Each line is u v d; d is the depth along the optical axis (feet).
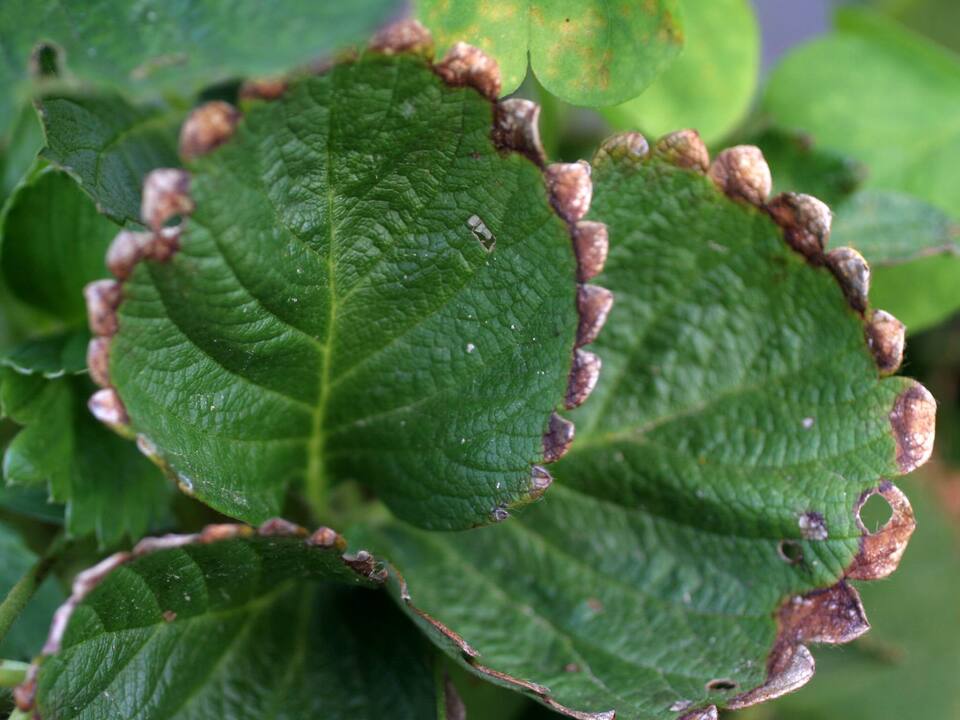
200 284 0.76
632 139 0.81
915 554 1.04
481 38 0.82
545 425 0.78
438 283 0.80
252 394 0.81
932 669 1.01
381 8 0.69
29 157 0.91
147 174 0.86
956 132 1.06
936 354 1.07
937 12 1.18
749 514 0.84
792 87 1.07
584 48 0.83
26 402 0.85
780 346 0.84
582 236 0.77
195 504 0.90
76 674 0.76
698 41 0.97
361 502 0.90
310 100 0.74
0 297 0.93
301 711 0.82
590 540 0.87
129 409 0.75
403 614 0.84
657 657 0.83
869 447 0.81
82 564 0.89
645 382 0.86
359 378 0.82
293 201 0.76
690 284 0.84
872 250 0.95
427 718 0.81
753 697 0.80
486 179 0.77
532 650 0.85
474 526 0.81
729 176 0.81
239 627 0.83
